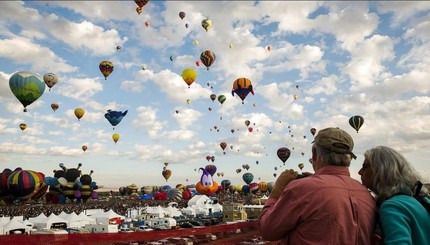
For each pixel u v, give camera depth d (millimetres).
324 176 2504
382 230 2408
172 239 15312
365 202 2447
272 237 2467
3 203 56688
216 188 68125
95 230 35938
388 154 2654
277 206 2453
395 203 2385
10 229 32656
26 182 56312
